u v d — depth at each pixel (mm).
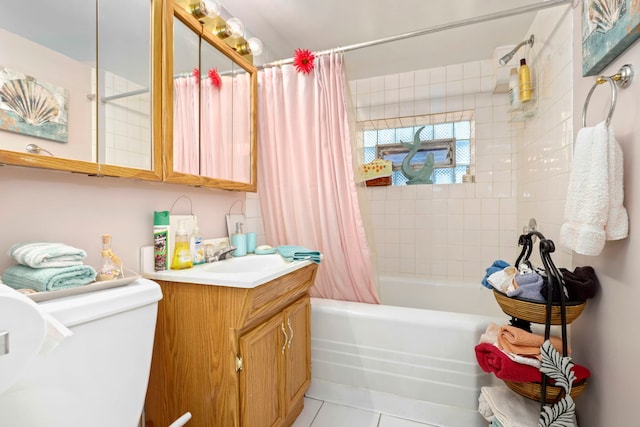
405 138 2590
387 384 1437
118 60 1004
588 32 1033
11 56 753
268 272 1082
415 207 2477
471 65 2301
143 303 808
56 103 839
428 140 2518
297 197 1694
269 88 1759
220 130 1480
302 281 1401
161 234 1154
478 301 2146
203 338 1020
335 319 1537
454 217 2379
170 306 1072
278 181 1761
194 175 1282
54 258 733
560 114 1439
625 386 879
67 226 911
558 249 1459
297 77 1690
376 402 1447
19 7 770
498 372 983
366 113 2586
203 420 1019
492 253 2281
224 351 988
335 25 1851
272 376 1159
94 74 935
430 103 2408
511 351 990
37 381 593
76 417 657
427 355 1370
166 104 1140
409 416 1387
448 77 2355
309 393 1576
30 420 583
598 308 1021
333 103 1600
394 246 2529
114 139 983
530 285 989
